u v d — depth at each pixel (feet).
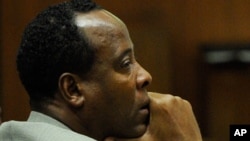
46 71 9.09
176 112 10.30
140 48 18.26
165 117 10.17
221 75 18.13
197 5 18.10
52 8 9.30
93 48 9.08
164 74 18.21
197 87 18.21
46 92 9.24
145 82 9.61
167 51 18.17
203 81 18.16
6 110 19.24
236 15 17.97
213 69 18.13
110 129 9.53
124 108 9.47
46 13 9.24
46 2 18.84
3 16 19.01
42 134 8.85
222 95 18.17
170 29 18.17
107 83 9.23
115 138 9.66
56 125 9.20
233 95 18.13
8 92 19.19
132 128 9.68
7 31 18.99
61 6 9.29
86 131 9.39
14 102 19.19
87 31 9.07
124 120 9.53
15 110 19.22
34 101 9.40
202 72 18.15
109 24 9.24
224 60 18.08
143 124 9.90
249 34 17.90
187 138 10.26
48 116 9.29
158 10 18.21
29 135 8.93
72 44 8.98
